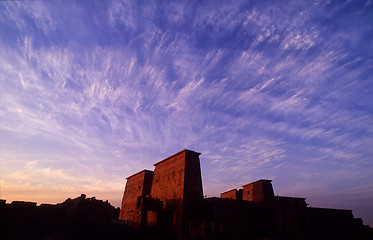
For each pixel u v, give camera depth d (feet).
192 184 85.25
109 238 68.74
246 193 115.03
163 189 97.60
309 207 88.69
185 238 66.44
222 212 75.77
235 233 73.51
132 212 114.01
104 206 105.81
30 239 56.90
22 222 55.98
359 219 95.71
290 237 75.87
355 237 83.46
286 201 104.06
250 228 78.13
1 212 51.62
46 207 69.62
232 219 76.38
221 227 65.57
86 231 67.77
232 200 80.74
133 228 77.41
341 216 93.15
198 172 90.84
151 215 89.92
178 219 76.28
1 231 50.44
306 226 81.56
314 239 74.59
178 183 86.74
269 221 83.82
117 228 73.82
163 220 83.10
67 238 61.82
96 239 66.54
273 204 85.76
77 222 70.18
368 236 86.99
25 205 60.70
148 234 74.43
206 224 64.34
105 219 98.02
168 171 99.91
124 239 69.82
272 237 76.23
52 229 65.36
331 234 82.84
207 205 80.23
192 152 94.17
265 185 105.40
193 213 77.92
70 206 99.40
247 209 82.23
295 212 80.38
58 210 73.26
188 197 80.59
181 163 91.20
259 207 85.61
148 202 84.17
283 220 81.46
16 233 53.62
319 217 88.07
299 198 108.27
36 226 60.49
